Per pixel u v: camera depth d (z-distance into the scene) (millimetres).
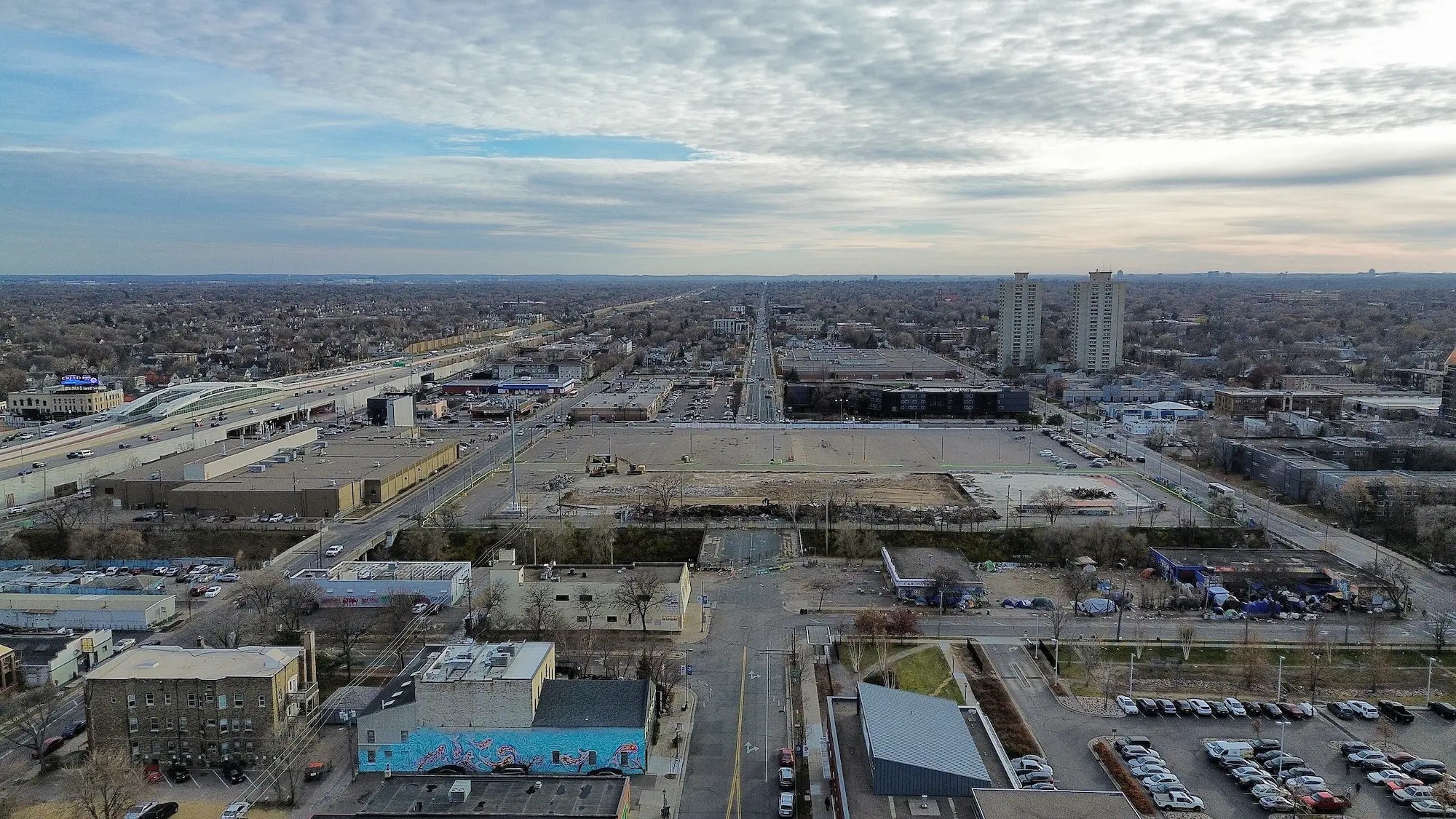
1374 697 130750
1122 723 123750
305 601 158625
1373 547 198750
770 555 193500
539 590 155250
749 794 107750
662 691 128875
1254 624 156625
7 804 104062
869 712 102625
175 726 114625
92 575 179500
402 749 112750
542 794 97500
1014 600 166625
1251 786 107938
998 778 95250
